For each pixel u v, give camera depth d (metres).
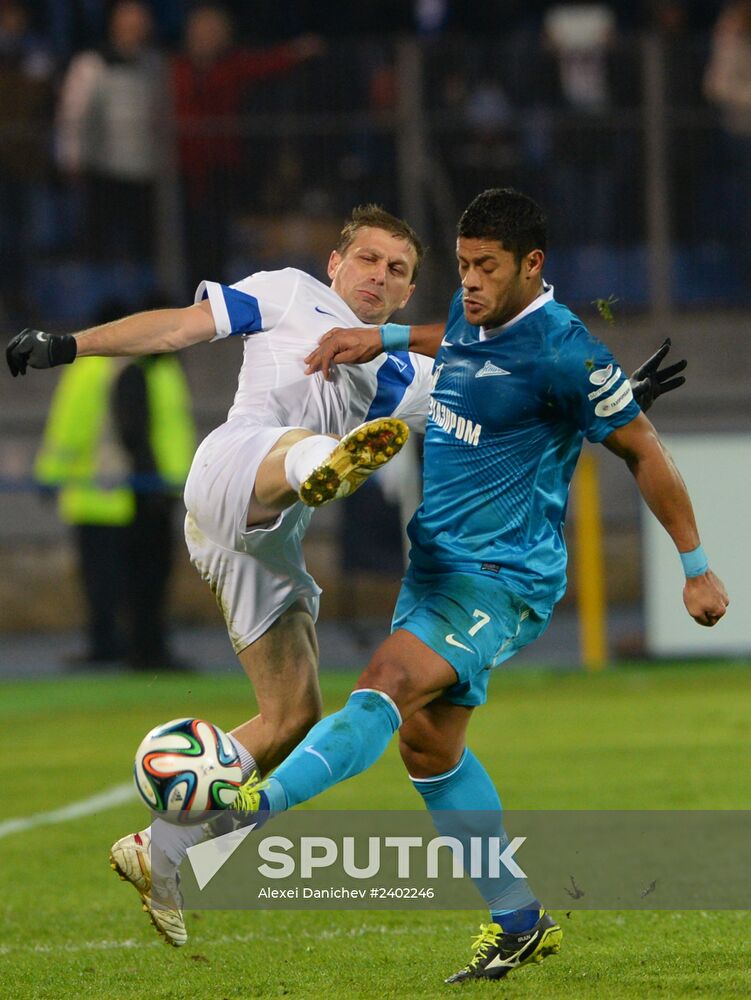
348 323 18.69
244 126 52.56
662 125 53.06
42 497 46.47
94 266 53.38
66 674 45.84
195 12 61.62
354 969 17.19
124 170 52.84
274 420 17.94
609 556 53.97
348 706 15.30
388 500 47.09
